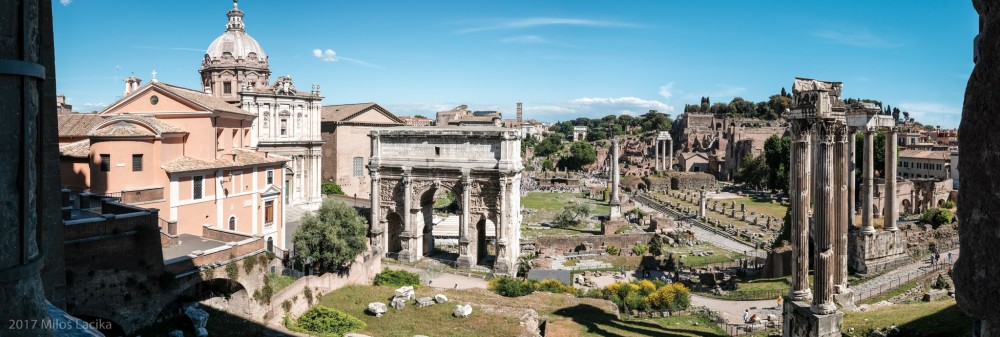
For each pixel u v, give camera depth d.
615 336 41.38
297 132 98.69
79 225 31.08
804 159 33.34
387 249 77.56
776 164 153.50
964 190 8.02
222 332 37.22
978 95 7.75
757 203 145.12
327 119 121.88
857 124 54.56
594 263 80.69
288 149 97.31
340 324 42.59
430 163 74.25
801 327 32.91
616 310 50.91
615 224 104.00
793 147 33.91
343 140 121.19
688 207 137.50
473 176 72.50
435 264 73.69
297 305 45.19
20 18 10.14
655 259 80.06
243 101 93.19
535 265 76.88
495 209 71.88
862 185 54.97
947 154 128.50
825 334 31.50
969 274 7.95
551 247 89.94
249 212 60.62
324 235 53.34
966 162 7.96
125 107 62.47
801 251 33.81
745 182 184.88
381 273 60.22
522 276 71.06
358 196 124.44
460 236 73.25
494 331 42.59
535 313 47.69
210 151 59.44
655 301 53.41
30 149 10.44
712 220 117.12
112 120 50.81
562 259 83.56
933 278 49.06
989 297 7.66
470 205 72.94
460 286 63.16
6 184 9.96
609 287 59.06
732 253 87.75
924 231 60.94
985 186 7.66
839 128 35.25
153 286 34.69
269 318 42.00
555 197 162.38
